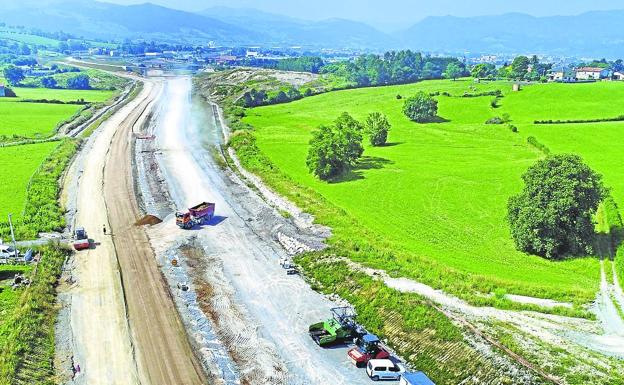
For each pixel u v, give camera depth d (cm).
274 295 5812
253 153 11819
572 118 15600
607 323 5125
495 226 7819
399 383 4412
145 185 9581
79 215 8100
